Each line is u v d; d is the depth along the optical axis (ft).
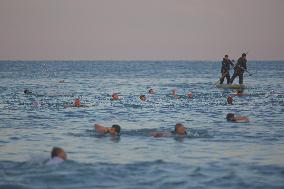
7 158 119.75
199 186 95.20
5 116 209.15
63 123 185.88
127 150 129.80
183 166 111.24
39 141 144.77
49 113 220.23
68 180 99.50
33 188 94.17
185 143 140.56
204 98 301.63
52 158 116.57
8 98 308.60
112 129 156.87
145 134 157.17
